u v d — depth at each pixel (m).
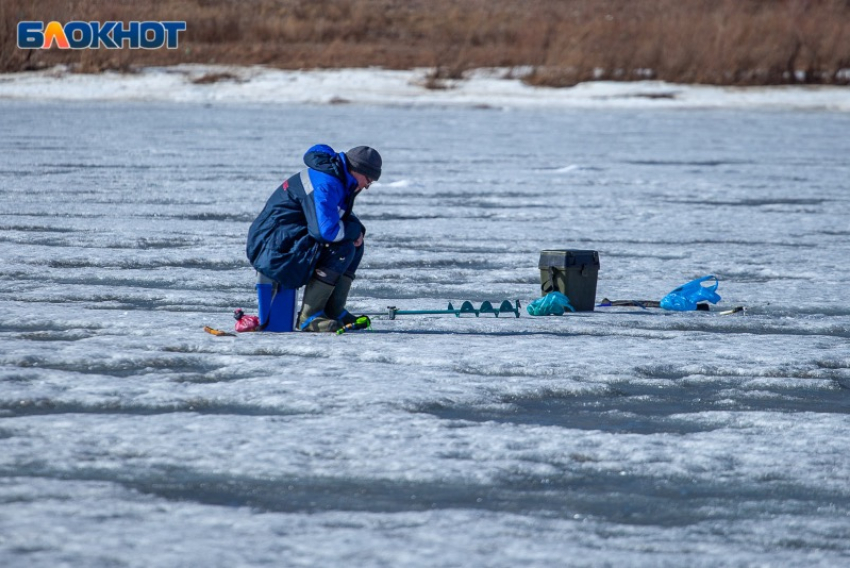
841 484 17.70
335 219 26.52
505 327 29.25
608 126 103.06
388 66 142.38
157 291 32.62
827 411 22.12
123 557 14.20
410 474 17.55
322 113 110.31
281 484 17.06
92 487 16.61
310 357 25.08
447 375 23.45
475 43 157.88
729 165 74.88
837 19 148.12
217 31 148.75
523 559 14.51
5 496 16.20
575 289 32.06
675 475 17.95
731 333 29.47
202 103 119.44
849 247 44.22
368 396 21.50
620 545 15.17
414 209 52.28
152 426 19.42
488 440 19.19
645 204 55.75
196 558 14.22
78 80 128.12
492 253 41.50
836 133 100.69
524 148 82.25
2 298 31.33
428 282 36.16
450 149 79.94
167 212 49.31
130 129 89.88
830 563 14.72
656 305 32.97
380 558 14.40
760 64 140.12
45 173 62.03
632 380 23.88
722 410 21.92
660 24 146.38
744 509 16.66
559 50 142.50
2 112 103.06
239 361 24.27
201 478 17.20
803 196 59.94
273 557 14.33
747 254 42.16
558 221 49.62
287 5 168.88
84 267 36.69
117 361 24.09
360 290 34.34
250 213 49.75
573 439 19.42
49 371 22.80
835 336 29.28
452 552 14.66
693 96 131.50
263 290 27.30
